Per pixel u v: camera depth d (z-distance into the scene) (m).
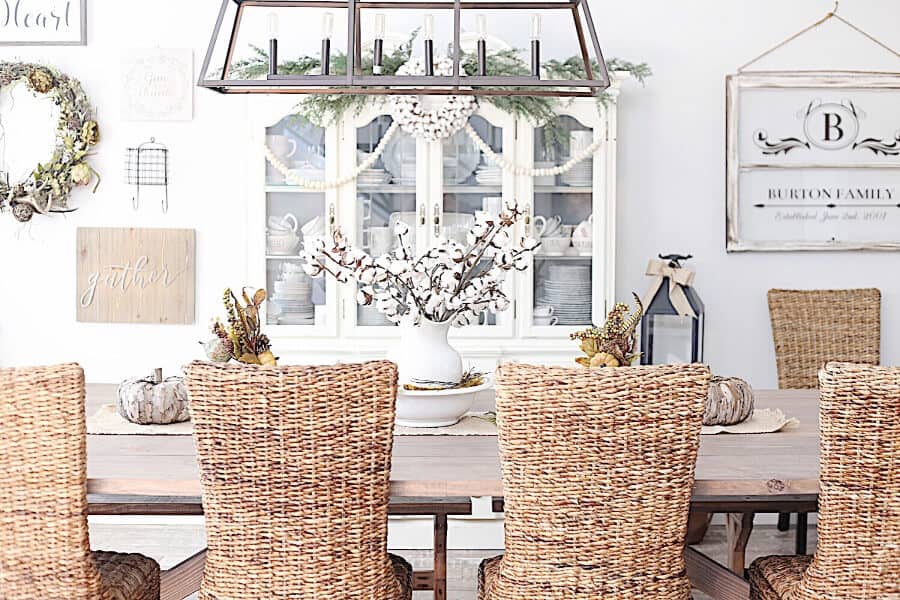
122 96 4.17
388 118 3.88
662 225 4.22
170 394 2.78
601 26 4.16
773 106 4.17
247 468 2.07
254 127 3.87
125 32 4.16
